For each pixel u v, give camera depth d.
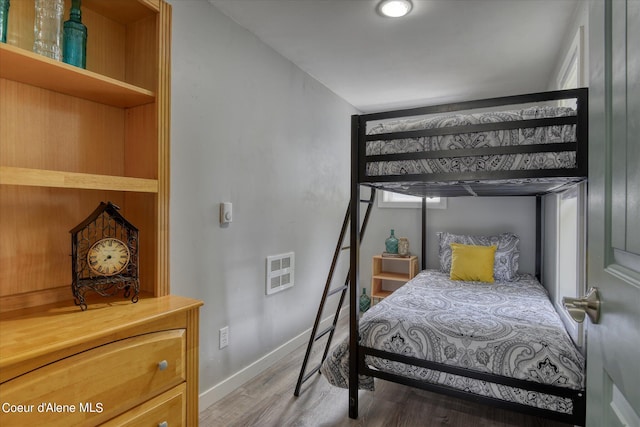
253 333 2.51
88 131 1.53
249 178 2.44
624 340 0.61
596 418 0.75
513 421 2.01
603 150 0.72
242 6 2.12
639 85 0.57
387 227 4.31
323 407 2.14
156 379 1.25
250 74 2.43
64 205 1.45
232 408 2.12
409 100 3.80
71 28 1.36
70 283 1.46
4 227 1.29
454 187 2.40
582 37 1.94
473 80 3.20
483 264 3.21
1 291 1.28
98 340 1.10
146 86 1.57
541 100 1.66
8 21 1.29
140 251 1.59
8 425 0.91
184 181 1.97
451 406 2.16
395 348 1.91
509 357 1.67
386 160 1.95
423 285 3.01
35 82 1.33
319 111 3.30
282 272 2.80
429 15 2.15
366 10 2.12
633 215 0.58
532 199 3.67
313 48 2.63
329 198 3.52
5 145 1.29
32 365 0.96
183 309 1.35
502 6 2.04
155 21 1.54
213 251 2.17
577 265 2.02
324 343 3.14
